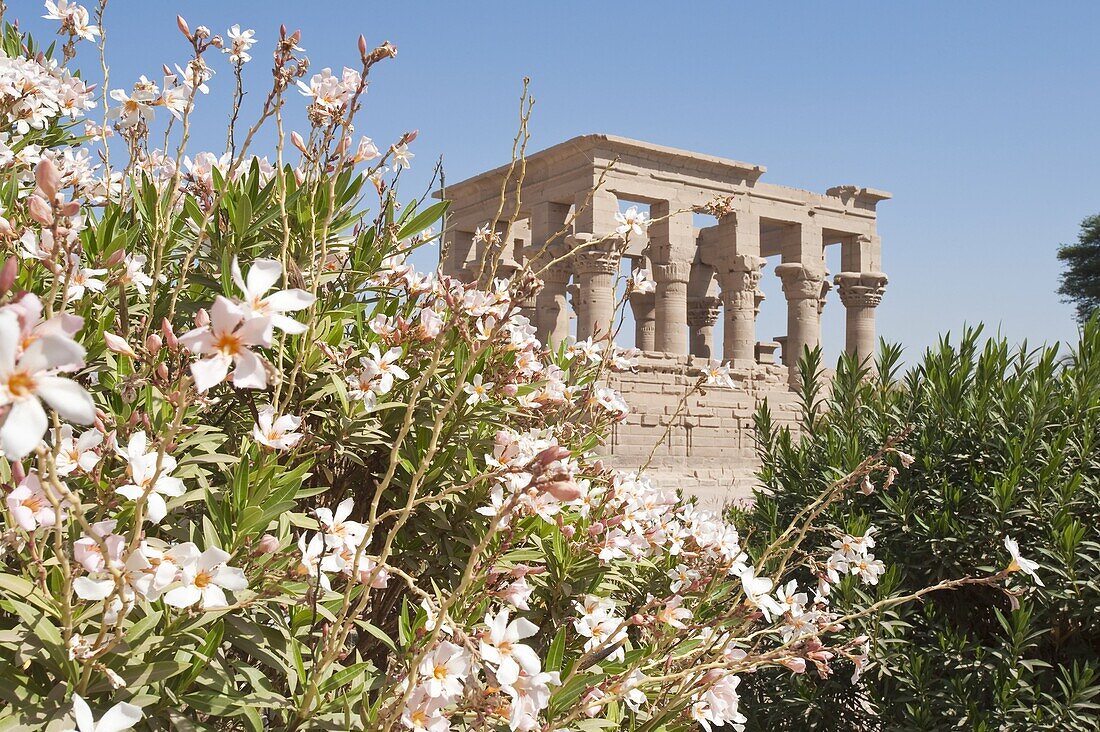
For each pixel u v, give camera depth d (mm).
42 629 2066
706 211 4098
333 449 3422
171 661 2221
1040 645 5246
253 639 2482
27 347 1140
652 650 3084
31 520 1914
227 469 2916
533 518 3311
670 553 3996
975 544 5254
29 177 3498
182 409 1923
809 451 6172
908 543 5434
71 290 2564
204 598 2076
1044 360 5535
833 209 39188
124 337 2855
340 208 3535
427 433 3393
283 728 2391
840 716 5184
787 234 38375
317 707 2402
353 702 2463
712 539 4055
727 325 35375
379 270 3748
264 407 2654
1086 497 5336
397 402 3344
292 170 3551
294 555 2404
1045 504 5191
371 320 3611
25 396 1124
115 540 1974
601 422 4402
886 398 6336
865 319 40438
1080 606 4895
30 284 2709
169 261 3473
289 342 3250
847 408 6285
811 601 5375
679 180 33750
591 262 30844
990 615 5383
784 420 31609
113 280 2893
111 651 2150
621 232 3748
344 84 2932
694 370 29750
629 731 3029
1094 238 47906
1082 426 5555
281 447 2650
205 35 2787
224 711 2295
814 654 3000
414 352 3475
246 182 3629
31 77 3406
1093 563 4809
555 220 33188
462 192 37500
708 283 40688
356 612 2262
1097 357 5789
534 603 3564
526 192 34250
